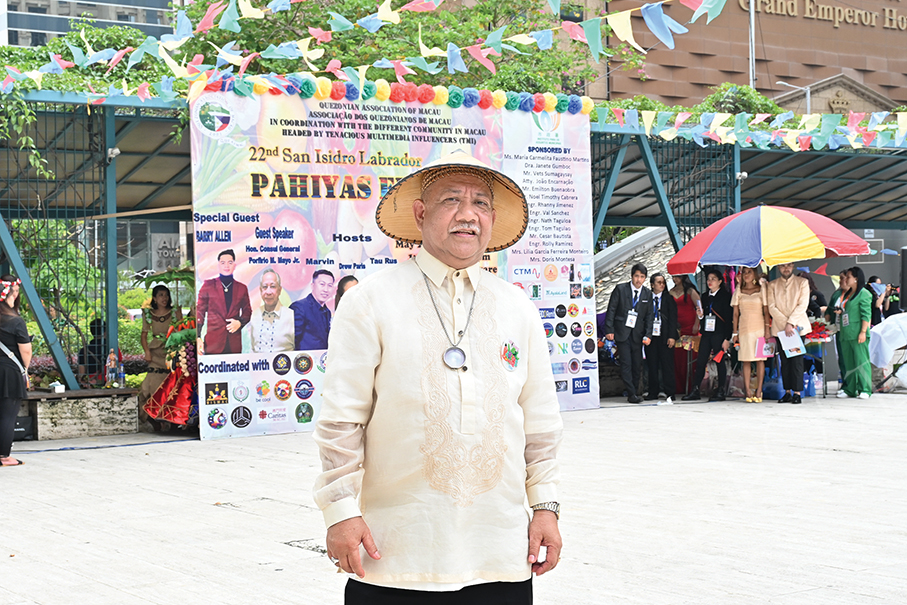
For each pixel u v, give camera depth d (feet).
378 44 55.77
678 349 47.57
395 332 7.78
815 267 63.87
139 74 39.58
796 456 27.63
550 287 41.37
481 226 8.07
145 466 28.22
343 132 36.81
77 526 19.77
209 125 34.65
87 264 38.96
